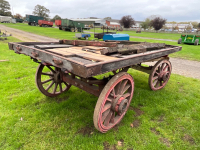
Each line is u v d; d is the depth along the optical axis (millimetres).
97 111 1884
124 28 54562
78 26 28109
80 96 3355
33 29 26844
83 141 2053
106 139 2109
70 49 2730
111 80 1994
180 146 2041
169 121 2541
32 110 2775
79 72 1449
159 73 3637
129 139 2125
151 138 2150
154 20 49719
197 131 2316
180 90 3859
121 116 2428
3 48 8625
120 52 2219
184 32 40156
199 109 2902
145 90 3725
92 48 2824
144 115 2711
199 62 7336
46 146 1989
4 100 3059
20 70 4965
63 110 2775
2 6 69000
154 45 3238
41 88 3035
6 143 2029
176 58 8195
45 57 1966
